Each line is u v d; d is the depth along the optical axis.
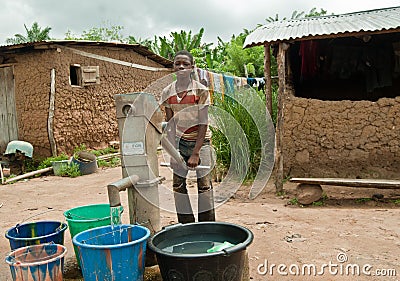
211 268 2.26
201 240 2.72
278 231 4.14
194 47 18.64
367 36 5.95
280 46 6.05
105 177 8.23
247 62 14.47
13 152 8.62
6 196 6.55
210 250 2.46
